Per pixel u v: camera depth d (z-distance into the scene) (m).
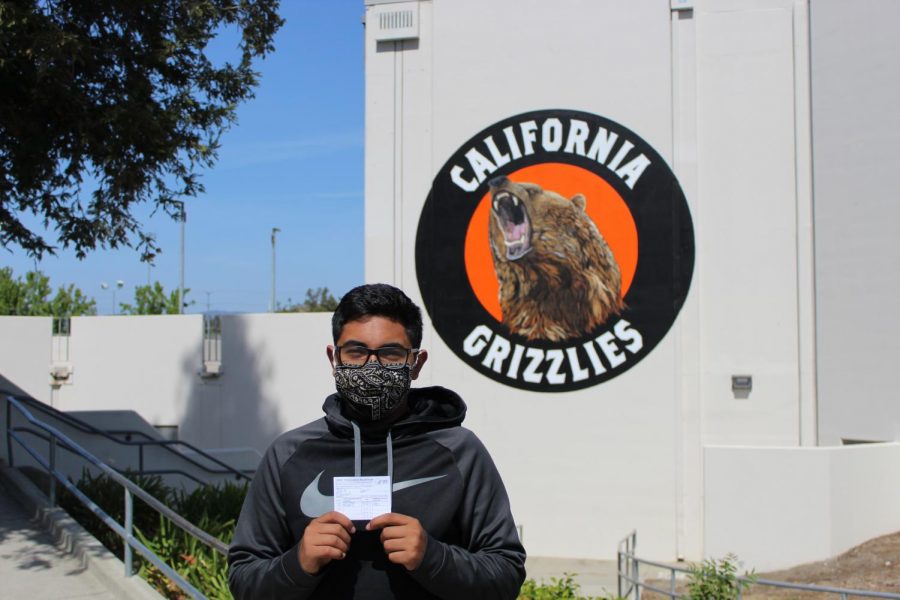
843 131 11.52
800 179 11.88
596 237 12.37
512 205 12.67
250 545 2.60
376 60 13.31
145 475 11.58
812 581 9.69
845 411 11.41
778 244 11.90
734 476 10.77
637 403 12.09
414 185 13.07
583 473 12.16
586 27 12.58
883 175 11.05
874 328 11.06
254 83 10.22
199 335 17.25
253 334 16.67
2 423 10.73
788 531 10.50
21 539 7.59
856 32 11.42
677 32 12.32
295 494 2.54
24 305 31.08
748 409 11.81
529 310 12.51
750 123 12.06
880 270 11.04
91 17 8.87
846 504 10.51
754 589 9.59
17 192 9.22
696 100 12.21
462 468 2.57
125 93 9.18
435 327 12.82
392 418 2.63
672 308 12.06
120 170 8.88
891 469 10.91
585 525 12.10
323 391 16.20
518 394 12.46
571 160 12.52
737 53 12.14
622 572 10.26
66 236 9.60
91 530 8.51
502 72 12.83
